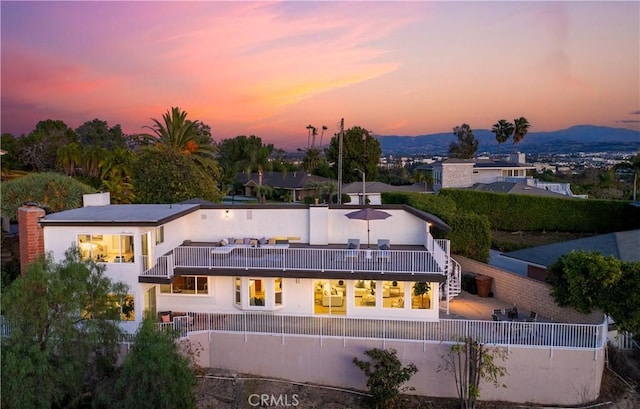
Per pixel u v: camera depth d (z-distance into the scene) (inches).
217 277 971.3
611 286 821.2
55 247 893.2
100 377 708.7
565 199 1919.3
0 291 665.0
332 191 2524.6
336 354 863.1
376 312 930.7
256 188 3235.7
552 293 908.6
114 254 887.1
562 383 815.7
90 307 713.6
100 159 2689.5
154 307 976.3
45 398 625.3
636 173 2674.7
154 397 634.2
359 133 3309.5
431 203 1808.6
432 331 848.3
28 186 1423.5
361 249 933.8
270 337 877.8
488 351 822.5
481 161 3006.9
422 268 879.1
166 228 976.3
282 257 903.7
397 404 797.9
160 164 1784.0
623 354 884.0
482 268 1194.0
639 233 1148.5
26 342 636.1
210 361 893.8
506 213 1985.7
